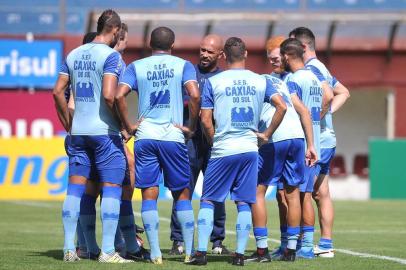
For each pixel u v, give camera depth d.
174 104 28.42
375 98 95.50
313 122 31.06
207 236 27.92
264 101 28.66
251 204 29.17
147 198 28.50
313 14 84.38
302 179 29.98
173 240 33.38
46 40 80.19
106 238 28.64
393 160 75.25
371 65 88.69
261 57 87.25
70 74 29.05
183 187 28.77
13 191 66.69
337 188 84.50
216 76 28.38
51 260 29.17
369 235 42.31
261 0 91.38
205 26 86.50
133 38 84.56
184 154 28.59
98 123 28.56
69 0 89.69
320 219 32.59
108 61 28.41
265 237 29.31
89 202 30.27
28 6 89.12
